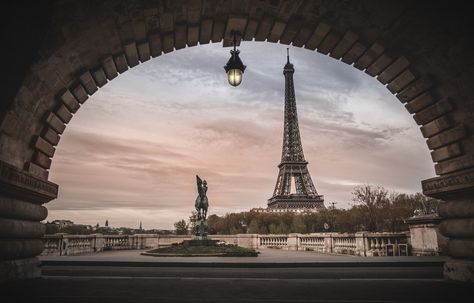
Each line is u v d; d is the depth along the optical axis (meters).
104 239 37.19
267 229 145.12
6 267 10.65
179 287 11.47
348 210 105.50
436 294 9.63
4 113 9.80
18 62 9.65
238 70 12.10
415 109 12.88
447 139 12.04
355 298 9.30
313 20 12.32
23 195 11.24
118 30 11.58
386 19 11.16
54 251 28.05
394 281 12.91
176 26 12.45
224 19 12.48
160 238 43.06
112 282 12.60
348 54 13.22
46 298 8.85
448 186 11.88
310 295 9.85
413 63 12.16
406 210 80.44
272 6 11.87
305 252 34.62
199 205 35.78
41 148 12.13
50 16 9.39
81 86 12.70
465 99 11.26
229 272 17.05
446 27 10.25
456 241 11.95
